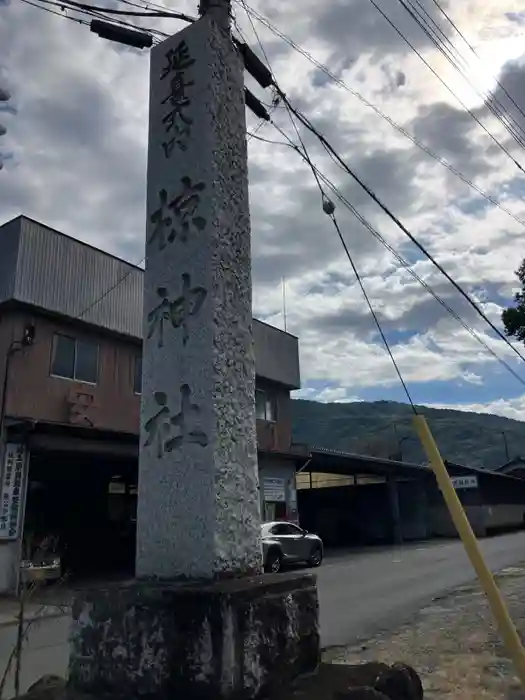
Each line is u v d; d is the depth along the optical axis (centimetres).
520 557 1816
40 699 325
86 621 319
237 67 436
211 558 325
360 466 2653
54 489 1677
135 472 1833
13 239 1440
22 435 1323
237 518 344
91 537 1748
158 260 390
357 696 310
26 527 1565
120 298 1673
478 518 3316
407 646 698
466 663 604
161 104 422
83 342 1578
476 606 956
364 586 1290
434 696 503
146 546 344
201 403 348
